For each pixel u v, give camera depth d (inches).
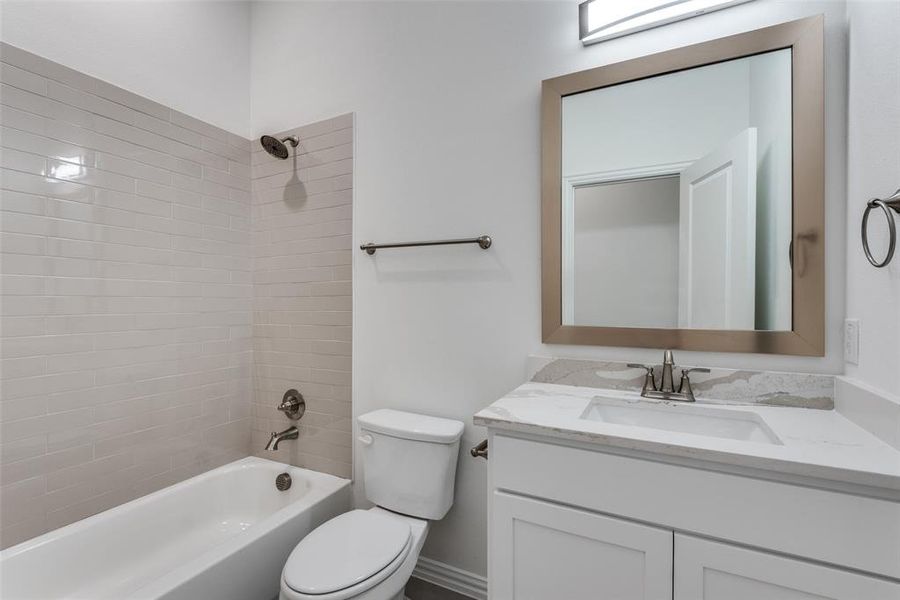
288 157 78.5
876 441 34.1
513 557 41.1
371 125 69.8
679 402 46.5
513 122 58.7
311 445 76.3
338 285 73.2
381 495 60.4
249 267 83.1
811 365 44.1
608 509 36.9
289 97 78.9
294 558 46.8
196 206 73.7
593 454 37.4
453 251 62.7
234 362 80.3
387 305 68.2
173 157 70.3
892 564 28.5
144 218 66.2
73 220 57.9
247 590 52.8
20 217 52.9
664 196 50.3
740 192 46.7
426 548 64.3
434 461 56.9
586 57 54.2
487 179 60.4
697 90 48.5
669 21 49.3
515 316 58.6
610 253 52.9
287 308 79.0
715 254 47.9
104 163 61.3
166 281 69.2
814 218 43.0
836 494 29.7
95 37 60.5
